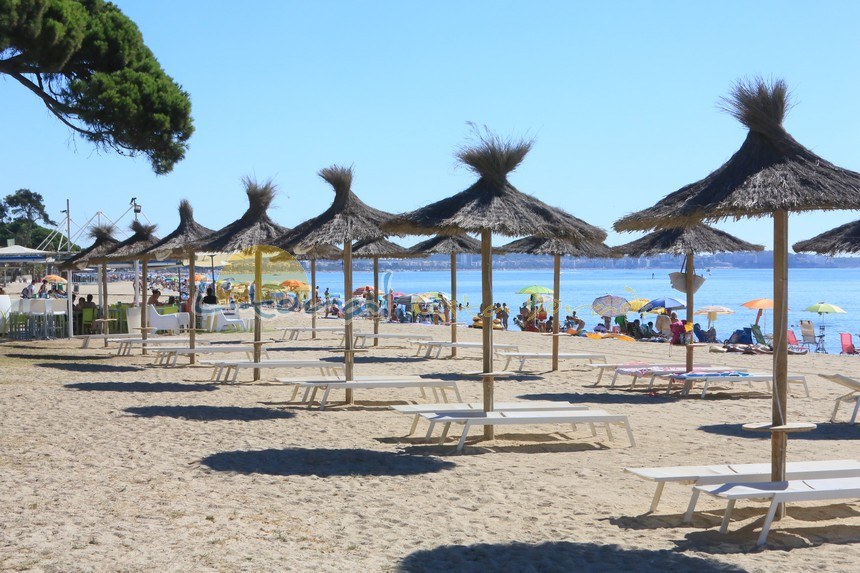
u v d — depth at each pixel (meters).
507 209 8.98
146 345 19.67
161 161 18.42
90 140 17.61
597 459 8.40
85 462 7.77
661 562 5.13
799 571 4.94
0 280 60.94
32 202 134.38
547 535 5.75
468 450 8.83
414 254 19.78
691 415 11.33
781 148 6.22
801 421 10.88
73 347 20.97
